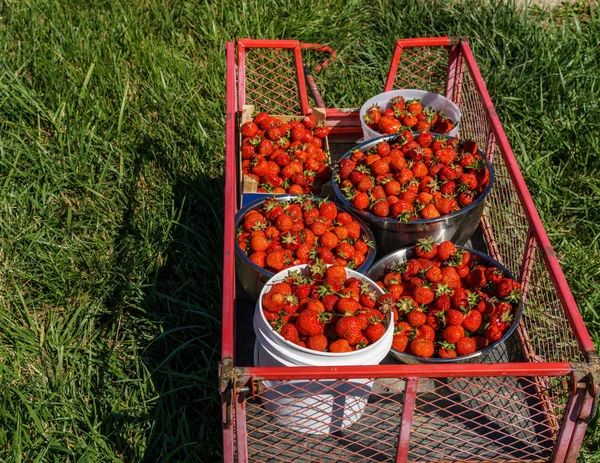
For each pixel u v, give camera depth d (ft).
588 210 6.49
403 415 3.70
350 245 4.73
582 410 3.58
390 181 4.99
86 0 8.77
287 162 5.51
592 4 9.07
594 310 5.56
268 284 4.32
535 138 7.24
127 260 5.91
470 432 4.25
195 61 8.19
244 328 4.96
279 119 6.04
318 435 4.27
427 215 4.86
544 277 4.79
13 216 6.17
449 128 5.81
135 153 6.90
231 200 4.54
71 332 5.39
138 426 4.76
